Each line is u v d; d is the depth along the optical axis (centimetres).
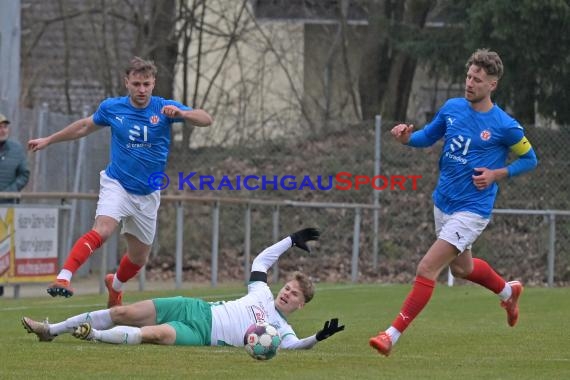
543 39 5097
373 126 5541
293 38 6981
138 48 6384
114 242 4847
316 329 2877
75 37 7088
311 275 5016
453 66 5638
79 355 2150
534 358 2298
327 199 5347
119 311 2323
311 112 6962
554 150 4959
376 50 6488
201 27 6438
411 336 2725
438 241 2202
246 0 6519
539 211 4591
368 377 1930
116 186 2597
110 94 6512
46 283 3906
